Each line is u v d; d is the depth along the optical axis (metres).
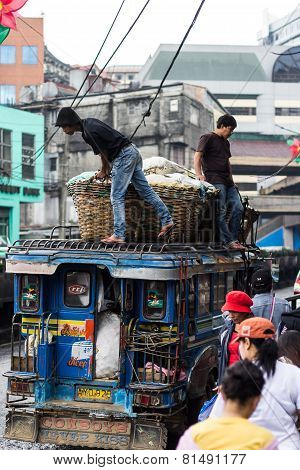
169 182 7.36
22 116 35.72
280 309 6.46
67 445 6.81
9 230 34.94
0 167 34.28
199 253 7.30
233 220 8.83
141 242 7.38
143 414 6.54
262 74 56.34
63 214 28.22
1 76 52.50
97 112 47.47
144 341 6.66
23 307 7.14
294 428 4.54
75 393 7.00
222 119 8.63
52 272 6.87
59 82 56.88
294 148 25.25
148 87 46.47
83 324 7.06
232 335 6.00
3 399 9.57
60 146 47.22
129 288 6.74
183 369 6.91
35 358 7.00
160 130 46.22
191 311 7.06
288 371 4.61
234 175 55.47
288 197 49.94
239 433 3.45
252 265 9.05
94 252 6.82
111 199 7.12
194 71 55.91
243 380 3.55
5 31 7.68
